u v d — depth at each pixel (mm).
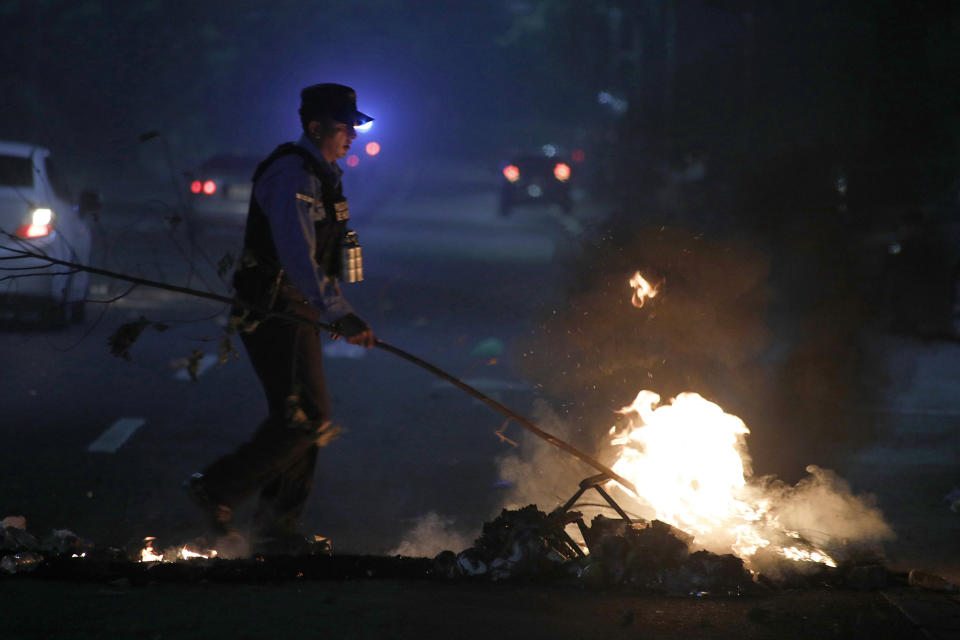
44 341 50781
